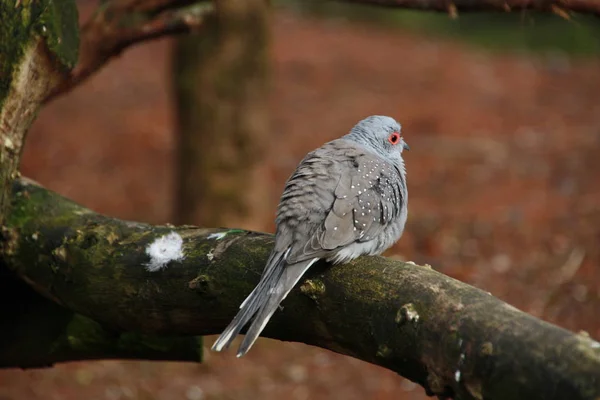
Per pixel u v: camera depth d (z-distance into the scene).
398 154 8.10
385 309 5.43
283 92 24.55
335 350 6.00
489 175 18.42
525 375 4.62
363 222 6.52
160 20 8.40
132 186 18.86
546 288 13.16
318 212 6.40
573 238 14.79
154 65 28.14
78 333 7.80
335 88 25.12
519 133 21.23
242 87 13.79
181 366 13.09
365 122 8.00
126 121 22.97
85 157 20.56
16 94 6.92
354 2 8.64
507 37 32.19
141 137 21.81
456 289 5.25
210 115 13.85
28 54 6.89
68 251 6.86
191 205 14.25
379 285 5.55
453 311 5.09
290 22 33.09
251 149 14.07
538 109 23.42
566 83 26.41
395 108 23.34
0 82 6.84
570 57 30.38
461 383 4.95
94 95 25.08
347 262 5.87
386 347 5.41
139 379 12.80
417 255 14.77
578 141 20.44
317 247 6.12
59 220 7.12
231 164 14.02
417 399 12.06
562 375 4.48
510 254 14.45
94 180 19.25
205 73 13.70
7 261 7.27
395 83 25.75
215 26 13.45
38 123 22.73
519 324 4.81
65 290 6.99
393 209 6.92
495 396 4.77
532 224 15.58
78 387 12.54
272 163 19.36
